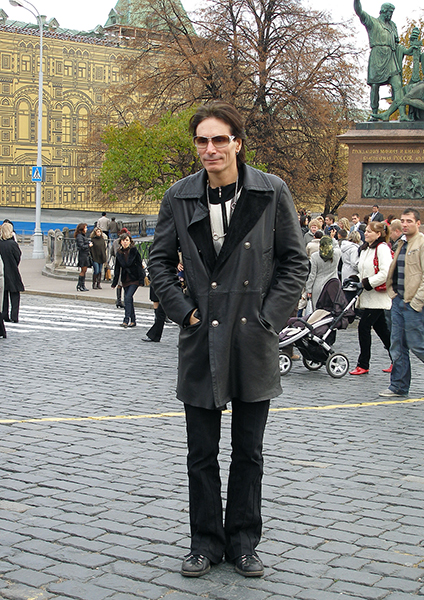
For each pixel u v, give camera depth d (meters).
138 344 12.54
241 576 3.69
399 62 23.56
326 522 4.48
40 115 35.25
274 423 7.10
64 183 68.38
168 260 3.76
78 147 66.88
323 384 9.30
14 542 4.10
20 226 61.75
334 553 4.01
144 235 44.72
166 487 5.08
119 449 6.05
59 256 26.03
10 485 5.09
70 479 5.24
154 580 3.64
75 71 68.50
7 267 14.91
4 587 3.57
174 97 35.16
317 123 32.50
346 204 23.50
